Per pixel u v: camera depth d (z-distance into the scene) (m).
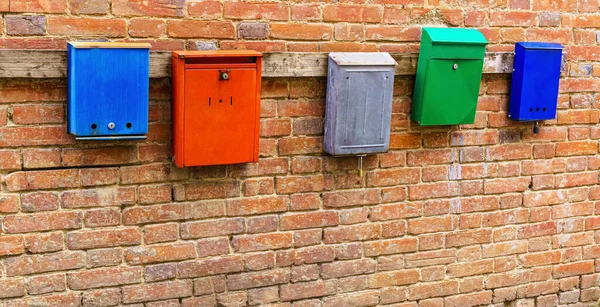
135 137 3.30
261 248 3.92
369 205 4.13
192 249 3.76
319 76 3.81
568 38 4.44
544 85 4.23
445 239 4.36
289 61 3.71
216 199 3.77
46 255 3.48
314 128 3.91
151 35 3.48
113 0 3.38
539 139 4.50
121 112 3.23
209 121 3.46
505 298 4.59
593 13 4.48
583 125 4.60
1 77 3.20
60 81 3.35
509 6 4.25
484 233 4.46
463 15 4.14
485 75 4.27
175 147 3.49
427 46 3.86
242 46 3.68
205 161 3.51
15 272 3.44
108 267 3.60
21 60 3.20
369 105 3.77
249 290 3.93
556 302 4.75
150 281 3.70
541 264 4.66
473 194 4.38
